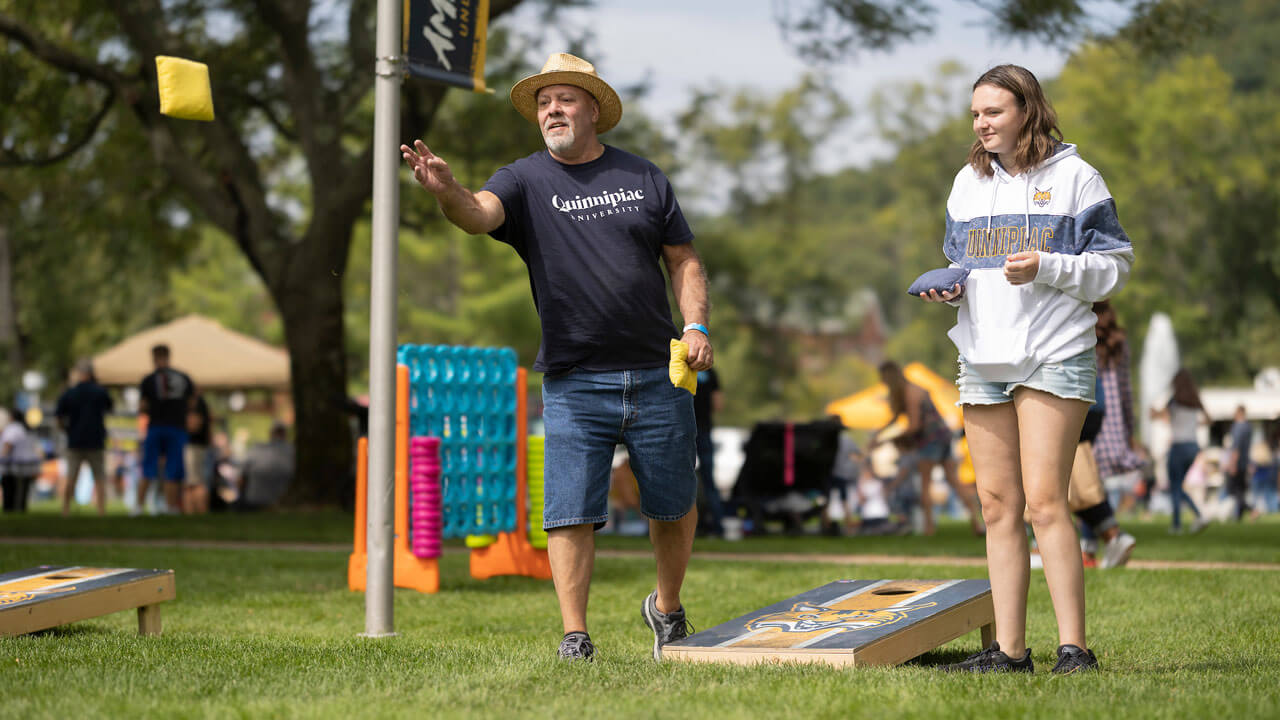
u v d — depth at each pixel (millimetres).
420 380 16922
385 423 11555
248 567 18891
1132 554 21047
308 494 38094
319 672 8555
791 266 134000
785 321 144375
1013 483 8844
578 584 9758
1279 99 101750
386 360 11555
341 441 38375
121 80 37219
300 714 7027
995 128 8734
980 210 8867
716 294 132875
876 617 9523
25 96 42125
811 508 32250
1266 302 102062
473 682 8094
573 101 9727
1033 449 8594
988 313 8695
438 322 104875
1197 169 97625
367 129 42938
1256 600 13812
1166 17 32594
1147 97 97688
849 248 164750
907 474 34281
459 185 9172
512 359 18328
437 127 45406
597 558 21094
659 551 10164
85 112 43844
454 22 12016
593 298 9609
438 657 9375
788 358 142250
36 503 61219
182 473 37094
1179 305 99375
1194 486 50125
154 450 36906
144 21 36656
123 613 13031
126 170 46188
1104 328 18578
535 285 9797
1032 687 7703
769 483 32125
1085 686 7734
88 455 38125
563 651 9461
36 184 48531
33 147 44344
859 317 162625
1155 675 8320
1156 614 12812
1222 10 36031
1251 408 68812
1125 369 18562
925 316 138500
